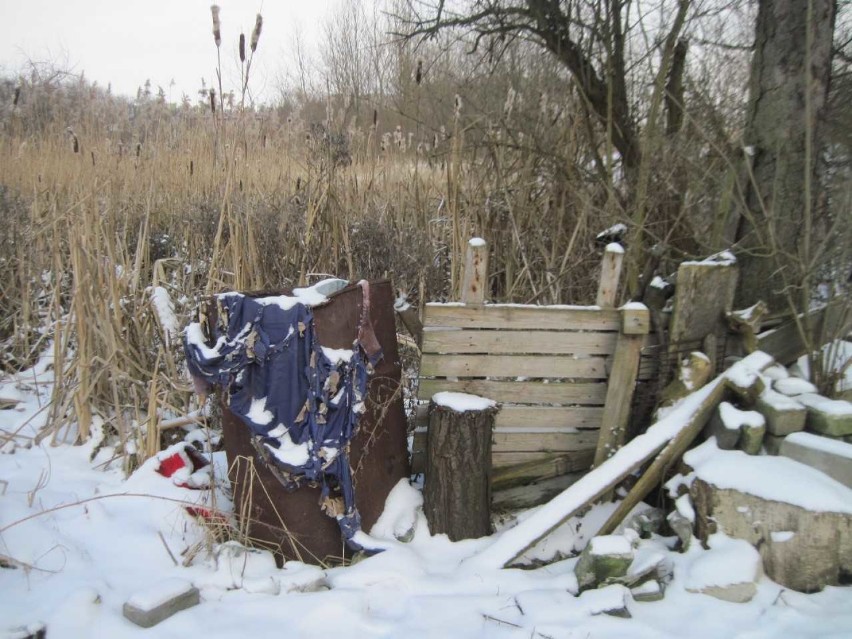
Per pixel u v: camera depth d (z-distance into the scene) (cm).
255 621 276
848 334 407
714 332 387
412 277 582
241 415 307
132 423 446
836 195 407
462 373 378
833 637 265
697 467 337
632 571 302
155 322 500
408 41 656
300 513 324
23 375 543
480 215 547
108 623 268
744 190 422
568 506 338
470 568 317
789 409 335
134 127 755
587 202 492
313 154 602
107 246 482
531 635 268
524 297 524
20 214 638
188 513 346
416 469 399
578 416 391
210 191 687
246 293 323
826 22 401
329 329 327
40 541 325
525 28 565
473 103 581
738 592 292
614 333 380
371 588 300
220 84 441
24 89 748
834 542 300
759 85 420
